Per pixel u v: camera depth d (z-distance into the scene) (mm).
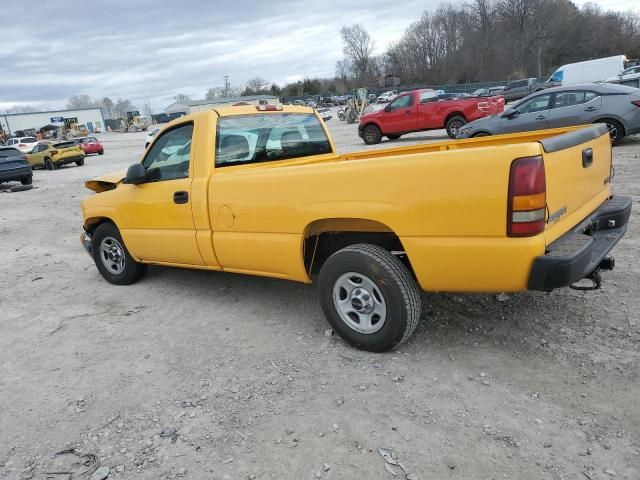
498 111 18312
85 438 3016
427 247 3139
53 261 7379
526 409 2889
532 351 3455
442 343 3678
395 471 2537
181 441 2908
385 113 19031
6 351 4316
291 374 3488
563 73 34000
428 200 3076
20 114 97188
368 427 2873
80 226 10180
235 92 118750
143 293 5422
